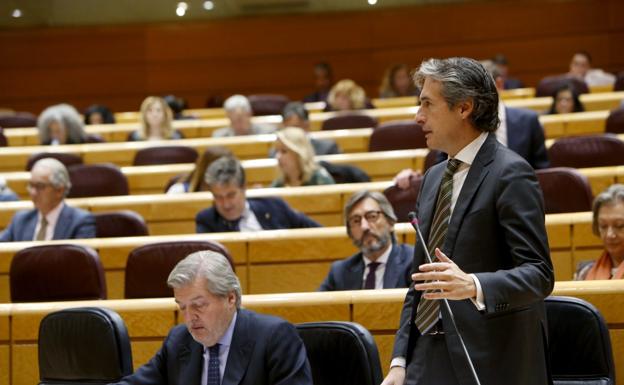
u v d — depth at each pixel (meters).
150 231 6.89
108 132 10.55
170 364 3.44
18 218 6.23
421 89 2.87
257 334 3.37
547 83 10.96
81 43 15.41
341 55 15.13
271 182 8.03
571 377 3.46
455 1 14.86
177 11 15.13
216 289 3.31
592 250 5.38
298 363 3.34
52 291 5.17
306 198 6.68
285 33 15.22
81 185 7.51
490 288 2.53
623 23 14.53
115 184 7.52
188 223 6.86
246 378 3.32
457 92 2.77
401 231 5.51
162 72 15.38
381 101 11.34
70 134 9.43
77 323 3.88
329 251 5.59
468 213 2.75
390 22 15.02
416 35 14.96
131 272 5.13
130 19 15.28
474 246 2.73
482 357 2.69
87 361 3.85
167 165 8.28
